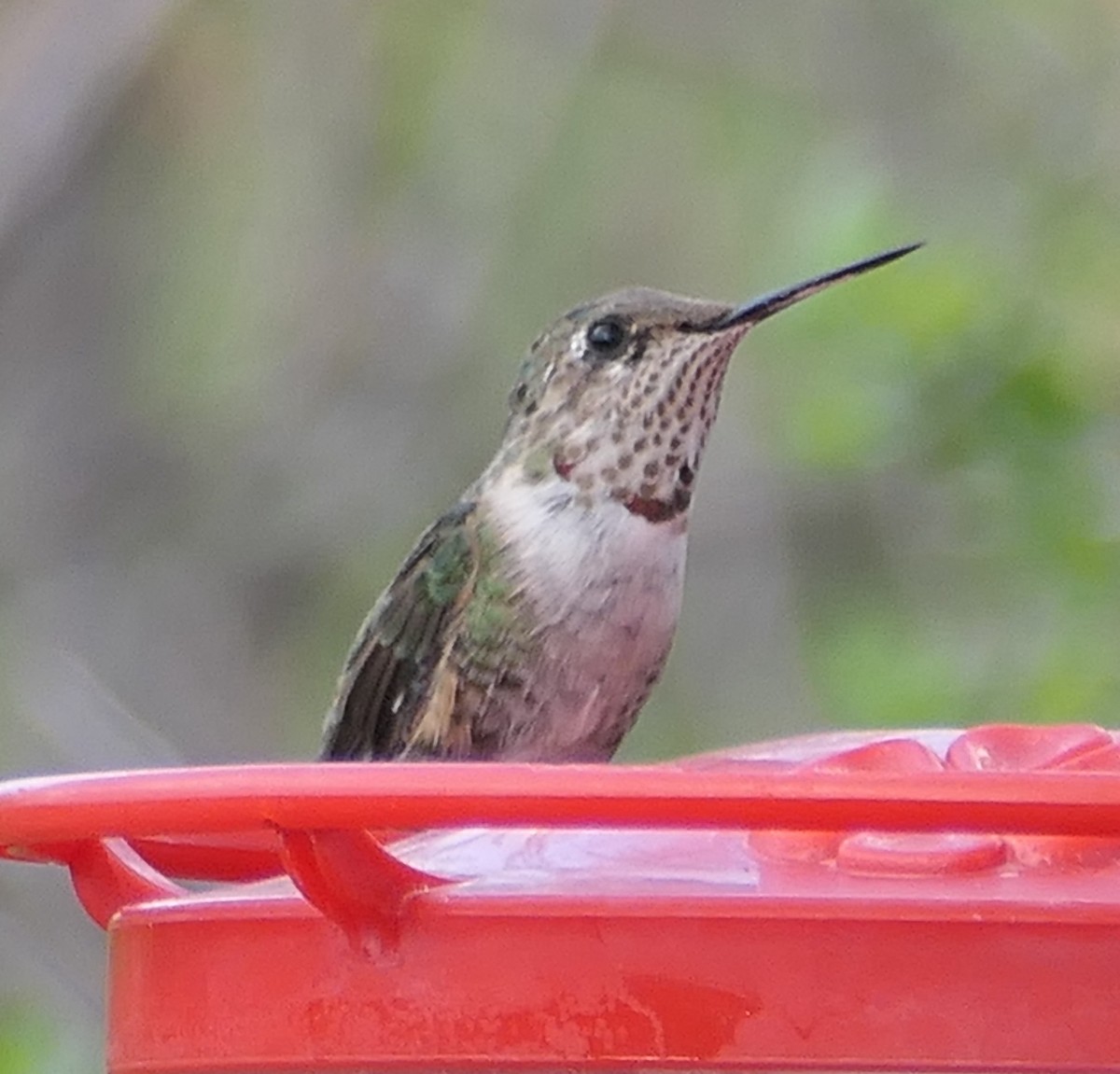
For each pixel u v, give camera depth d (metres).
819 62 14.66
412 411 14.77
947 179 13.72
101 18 13.34
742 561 13.93
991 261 12.45
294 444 14.90
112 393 15.30
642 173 14.84
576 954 4.15
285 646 14.59
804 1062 4.07
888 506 13.51
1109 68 13.95
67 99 13.33
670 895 4.16
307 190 15.03
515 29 14.74
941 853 4.26
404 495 14.70
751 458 14.02
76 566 14.84
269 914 4.38
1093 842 4.30
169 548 14.91
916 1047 4.05
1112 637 11.53
